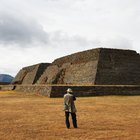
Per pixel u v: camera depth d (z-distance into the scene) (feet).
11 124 65.16
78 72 215.51
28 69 338.75
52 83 238.68
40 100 133.39
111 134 52.49
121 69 199.62
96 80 189.06
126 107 98.27
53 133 54.13
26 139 49.14
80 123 65.51
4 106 106.32
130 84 195.00
